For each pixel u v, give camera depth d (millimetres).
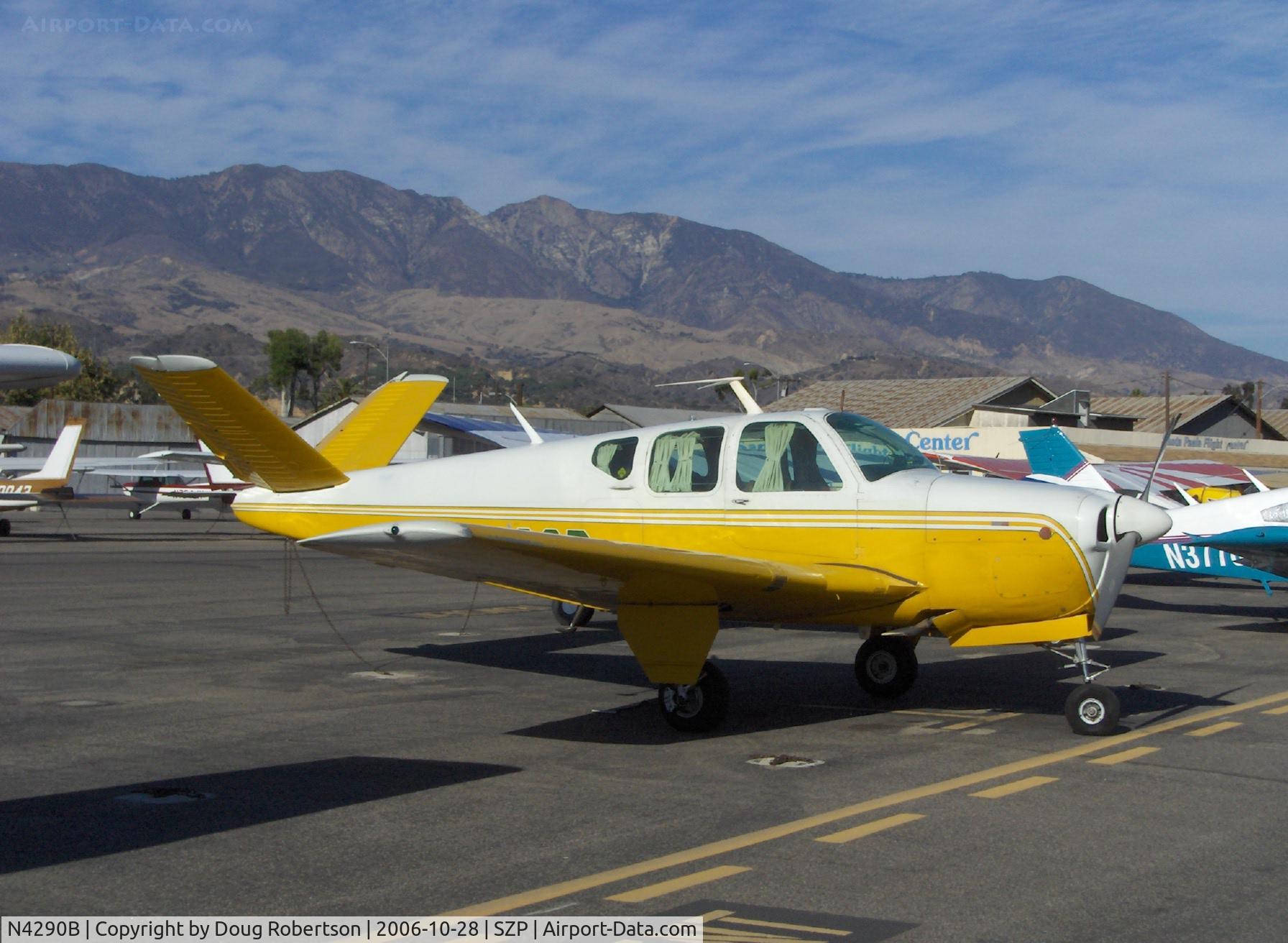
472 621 12234
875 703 7918
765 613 7414
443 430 28922
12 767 5875
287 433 9016
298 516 9719
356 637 10961
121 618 12102
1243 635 11812
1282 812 5137
